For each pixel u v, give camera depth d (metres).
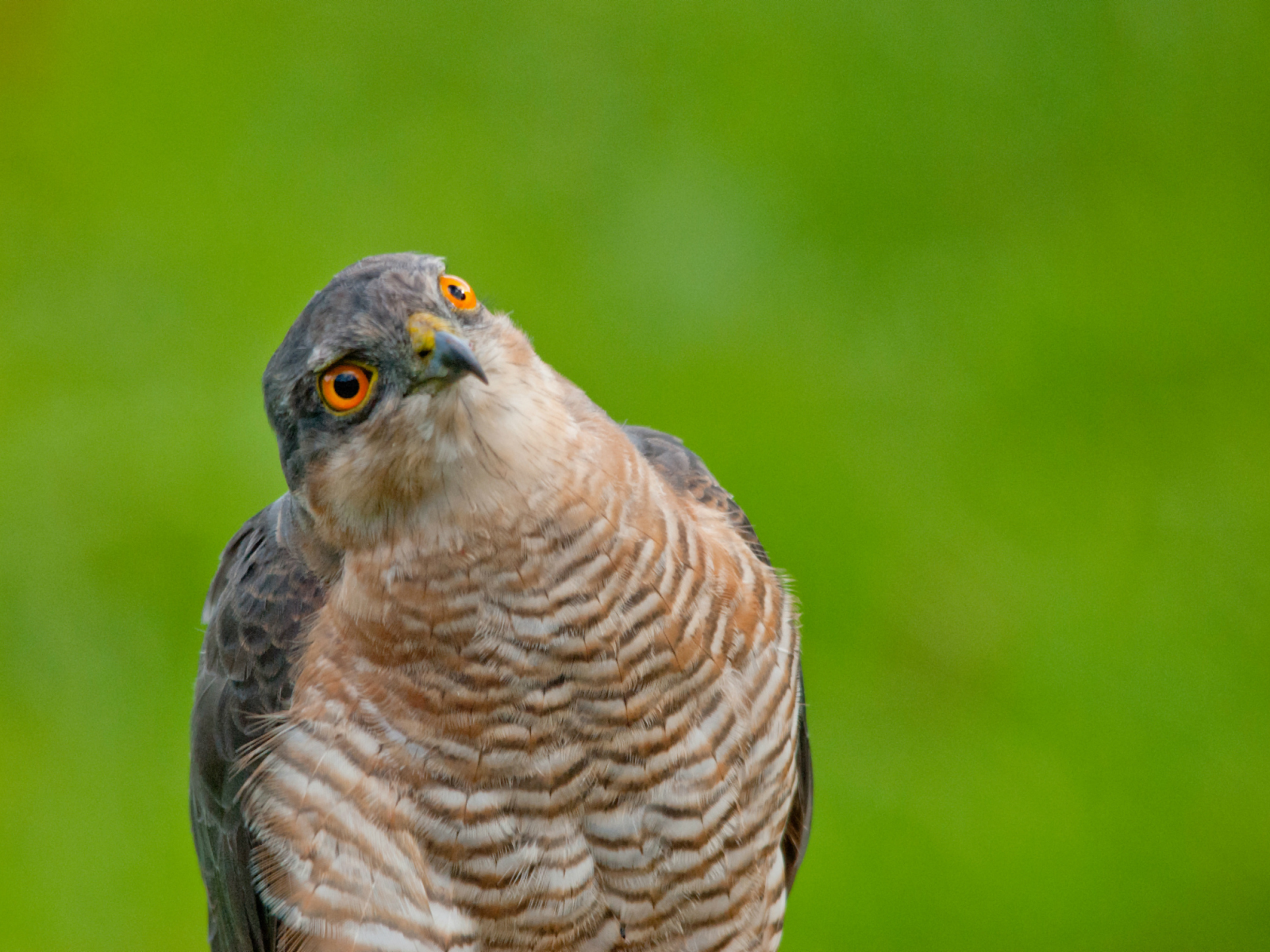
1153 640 11.79
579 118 13.48
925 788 11.29
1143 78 13.68
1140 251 13.12
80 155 13.73
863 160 13.30
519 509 6.02
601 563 6.06
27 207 13.51
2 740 11.49
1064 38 13.81
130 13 14.30
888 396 12.41
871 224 13.12
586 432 6.27
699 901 6.55
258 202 13.34
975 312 12.81
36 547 12.03
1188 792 11.24
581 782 6.18
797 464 12.09
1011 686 11.58
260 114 13.79
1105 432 12.53
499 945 6.34
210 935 7.56
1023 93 13.62
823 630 11.74
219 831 6.95
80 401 12.59
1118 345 12.80
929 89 13.62
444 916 6.20
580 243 12.89
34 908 11.16
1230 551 12.08
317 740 6.26
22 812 11.39
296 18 14.14
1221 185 13.28
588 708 6.11
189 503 12.12
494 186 13.16
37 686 11.70
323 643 6.38
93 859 11.30
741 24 13.76
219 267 13.09
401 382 6.03
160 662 11.75
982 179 13.35
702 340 12.46
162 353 12.80
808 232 13.04
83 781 11.46
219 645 7.00
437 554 6.06
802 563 11.91
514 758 6.11
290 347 6.37
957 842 11.12
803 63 13.66
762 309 12.64
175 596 11.91
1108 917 10.87
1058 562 11.98
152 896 11.20
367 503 6.14
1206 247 12.96
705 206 13.03
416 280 6.28
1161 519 12.11
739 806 6.54
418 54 13.89
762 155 13.30
